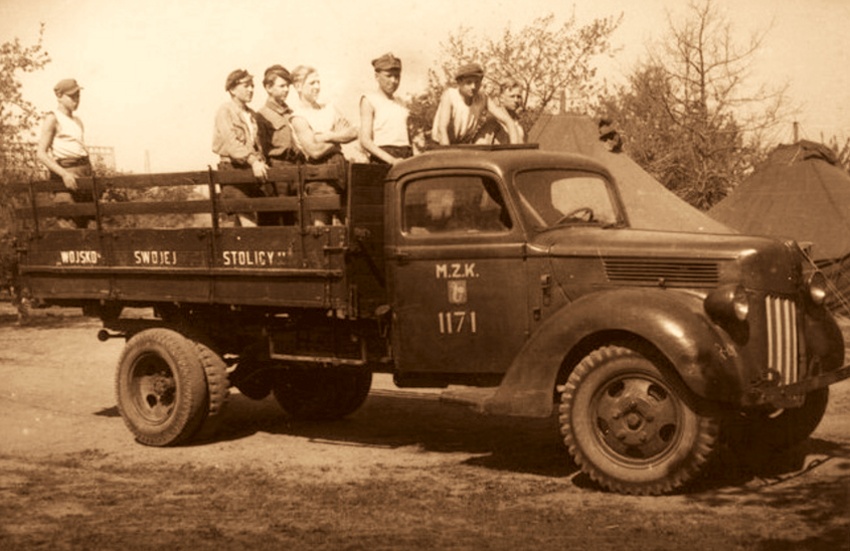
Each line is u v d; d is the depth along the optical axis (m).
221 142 8.70
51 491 7.11
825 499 6.41
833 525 5.83
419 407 10.34
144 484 7.31
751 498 6.50
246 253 8.23
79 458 8.21
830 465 7.32
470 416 9.83
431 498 6.76
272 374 9.66
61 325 18.53
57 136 9.63
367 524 6.15
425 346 7.72
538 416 6.95
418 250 7.67
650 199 14.62
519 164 7.57
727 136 25.36
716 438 6.51
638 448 6.69
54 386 11.92
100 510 6.60
